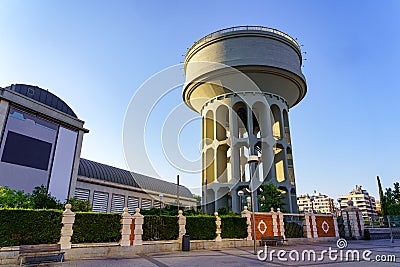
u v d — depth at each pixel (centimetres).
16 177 1675
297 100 3127
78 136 2164
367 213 10369
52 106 2045
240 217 1756
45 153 1877
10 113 1697
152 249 1354
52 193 1884
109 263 999
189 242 1443
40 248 987
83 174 2562
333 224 2225
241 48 2597
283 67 2553
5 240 1001
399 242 2025
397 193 3928
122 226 1298
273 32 2744
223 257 1168
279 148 2792
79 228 1184
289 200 2542
